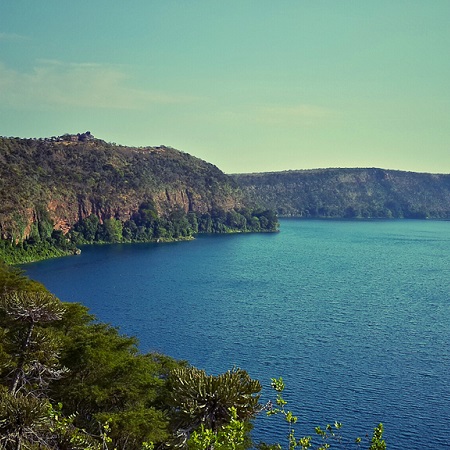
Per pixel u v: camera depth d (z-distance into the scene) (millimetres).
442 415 69812
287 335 106062
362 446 61875
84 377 48281
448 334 107938
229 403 24438
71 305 57594
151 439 41188
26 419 27859
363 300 143250
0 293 63781
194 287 159125
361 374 83625
